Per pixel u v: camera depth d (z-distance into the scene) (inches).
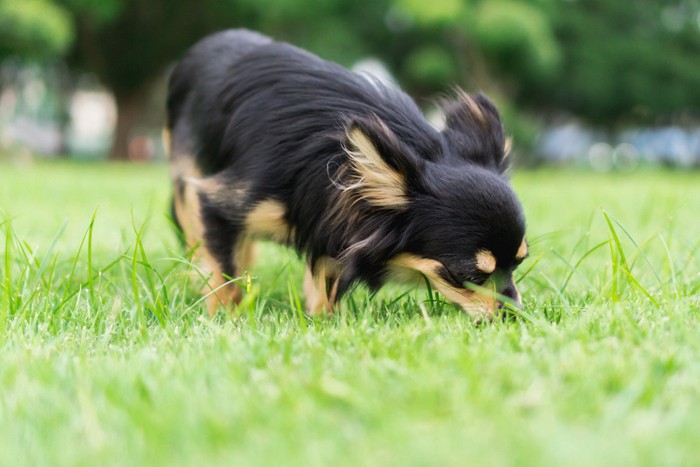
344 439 25.7
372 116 37.6
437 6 185.6
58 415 27.4
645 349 30.3
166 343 32.6
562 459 24.0
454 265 36.4
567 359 29.4
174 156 45.6
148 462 25.3
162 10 214.7
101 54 224.1
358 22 220.2
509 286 36.7
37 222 56.8
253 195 38.8
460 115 39.6
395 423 26.0
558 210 68.6
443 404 27.0
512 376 28.2
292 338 32.5
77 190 86.0
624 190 94.7
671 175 170.7
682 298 36.0
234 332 33.7
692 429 25.6
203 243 40.4
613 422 26.1
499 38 185.8
